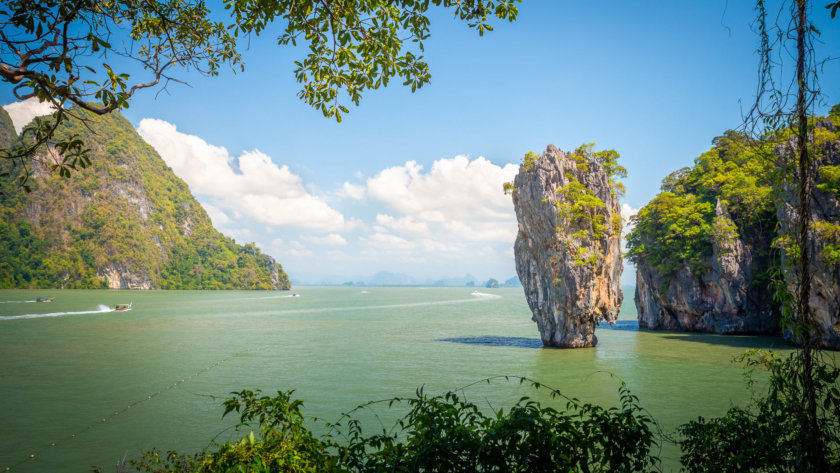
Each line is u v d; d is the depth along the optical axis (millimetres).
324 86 7613
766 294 62625
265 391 28922
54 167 4746
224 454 5117
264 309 114500
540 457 4691
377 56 7320
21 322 75062
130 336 58312
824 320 41906
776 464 5777
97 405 25969
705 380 32375
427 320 86750
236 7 6824
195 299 162000
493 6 6984
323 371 35875
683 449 6969
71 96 4742
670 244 70062
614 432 4980
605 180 52094
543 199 48219
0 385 30969
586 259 47156
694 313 68312
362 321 83938
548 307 49875
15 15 4480
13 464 17578
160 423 22516
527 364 39156
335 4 6781
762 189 58625
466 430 4883
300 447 5320
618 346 51031
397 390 29047
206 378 33125
